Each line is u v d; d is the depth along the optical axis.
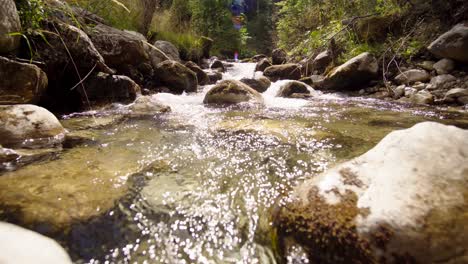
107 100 3.08
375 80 4.10
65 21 2.92
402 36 4.39
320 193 0.97
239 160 1.55
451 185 0.86
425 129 1.10
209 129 2.19
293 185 1.25
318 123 2.36
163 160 1.53
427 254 0.72
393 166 0.98
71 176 1.28
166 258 0.83
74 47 2.72
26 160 1.46
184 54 7.00
